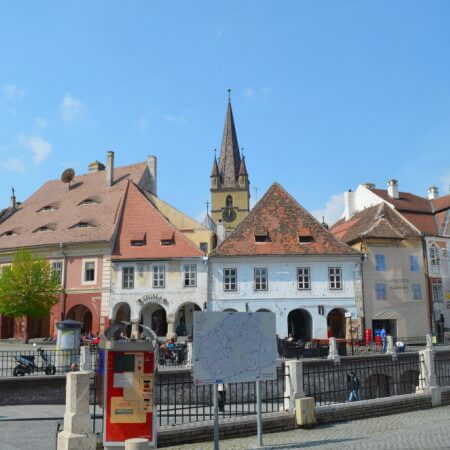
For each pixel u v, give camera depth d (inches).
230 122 4279.0
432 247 1833.2
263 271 1705.2
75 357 1014.4
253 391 902.4
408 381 1037.8
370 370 1062.4
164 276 1734.7
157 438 506.0
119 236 1836.9
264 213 1825.8
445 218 1935.3
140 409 433.7
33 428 642.2
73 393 456.1
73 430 450.0
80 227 1904.5
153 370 441.1
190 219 2044.8
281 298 1686.8
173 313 1704.0
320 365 1009.5
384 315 1716.3
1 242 1995.6
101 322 1733.5
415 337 1729.8
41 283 1717.5
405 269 1779.0
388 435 534.9
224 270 1711.4
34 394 828.6
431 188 2198.6
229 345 492.4
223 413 669.3
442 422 609.6
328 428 592.4
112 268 1765.5
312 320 1669.5
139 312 1723.7
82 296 1780.3
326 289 1692.9
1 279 1736.0
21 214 2176.4
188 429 526.0
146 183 2217.0
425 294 1784.0
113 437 428.1
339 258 1710.1
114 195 2038.6
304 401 600.7
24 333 1791.3
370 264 1747.0
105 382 434.6
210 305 1690.5
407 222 1878.7
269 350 511.5
